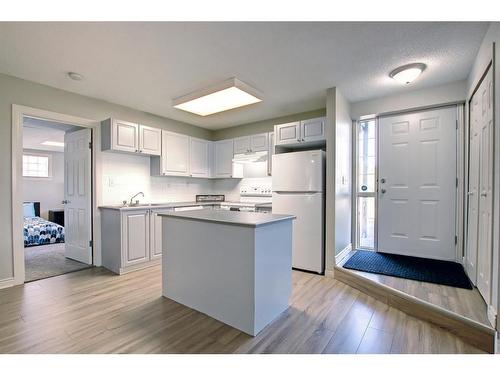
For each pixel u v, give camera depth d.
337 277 2.99
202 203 4.43
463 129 3.08
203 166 4.78
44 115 2.96
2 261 2.68
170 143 4.14
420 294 2.29
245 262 1.90
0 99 2.66
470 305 2.07
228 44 2.15
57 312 2.18
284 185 3.47
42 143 5.99
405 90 3.20
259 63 2.48
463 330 1.81
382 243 3.65
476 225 2.43
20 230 2.79
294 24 1.89
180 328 1.95
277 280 2.13
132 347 1.71
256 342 1.77
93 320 2.05
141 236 3.37
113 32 1.97
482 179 2.23
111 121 3.35
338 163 3.16
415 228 3.41
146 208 3.43
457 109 3.11
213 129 5.23
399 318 2.10
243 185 4.94
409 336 1.84
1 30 1.92
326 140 3.15
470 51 2.26
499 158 1.72
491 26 1.86
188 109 3.55
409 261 3.23
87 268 3.38
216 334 1.87
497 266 1.71
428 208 3.32
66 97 3.15
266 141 4.25
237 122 4.70
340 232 3.28
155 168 4.12
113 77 2.78
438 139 3.24
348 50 2.25
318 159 3.21
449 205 3.19
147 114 4.06
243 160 4.52
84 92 3.20
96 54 2.30
